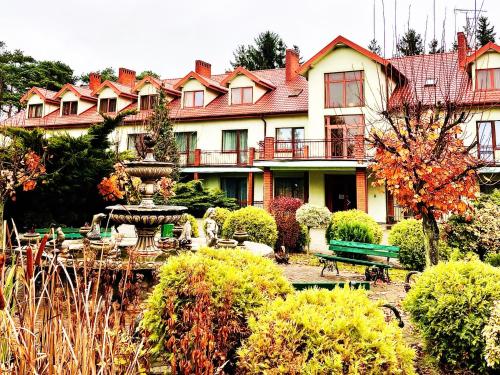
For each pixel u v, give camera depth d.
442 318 3.72
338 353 2.21
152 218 6.06
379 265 7.86
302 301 2.58
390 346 2.28
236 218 11.51
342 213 12.04
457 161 6.40
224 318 2.65
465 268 3.93
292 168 18.42
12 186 8.07
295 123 20.64
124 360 2.08
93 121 24.56
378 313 2.54
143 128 18.48
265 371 2.21
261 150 18.73
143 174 6.55
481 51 16.97
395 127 6.50
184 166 22.03
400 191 6.35
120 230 11.20
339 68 19.00
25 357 1.41
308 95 20.06
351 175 20.09
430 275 4.05
